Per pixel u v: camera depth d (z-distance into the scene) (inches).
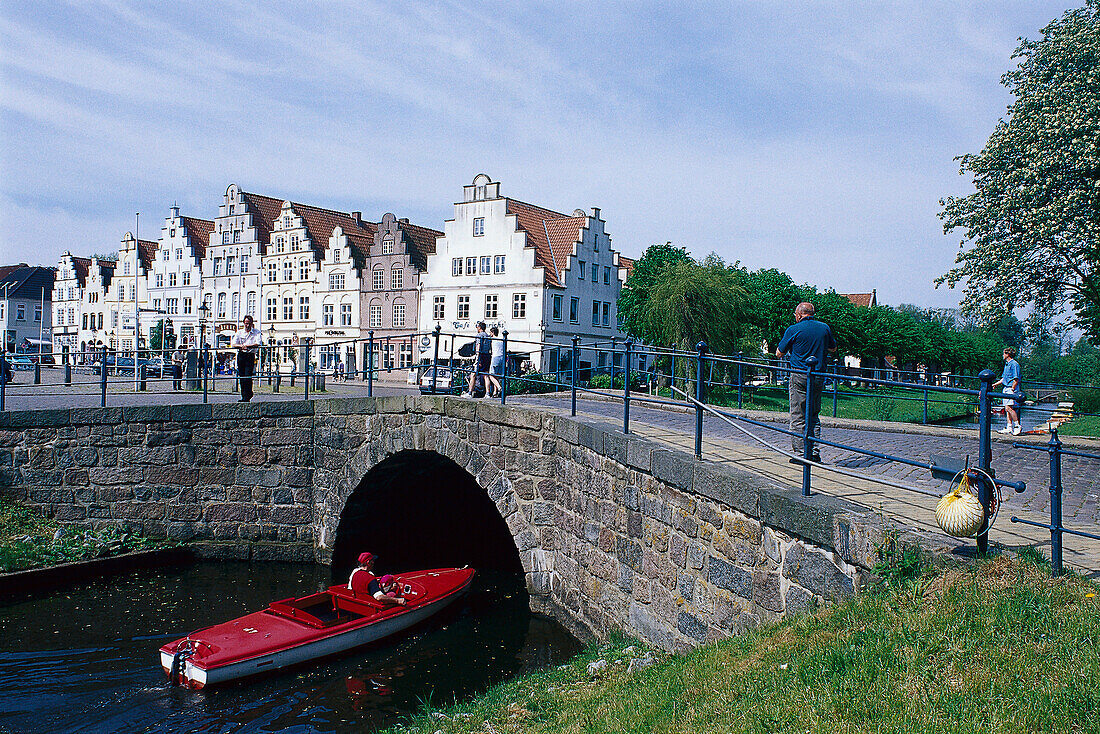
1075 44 900.6
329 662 431.5
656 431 426.0
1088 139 842.8
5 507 622.2
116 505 634.8
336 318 2187.5
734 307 1585.9
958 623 185.6
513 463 502.6
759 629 252.5
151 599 534.3
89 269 3046.3
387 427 589.6
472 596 554.3
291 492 631.2
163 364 1161.4
